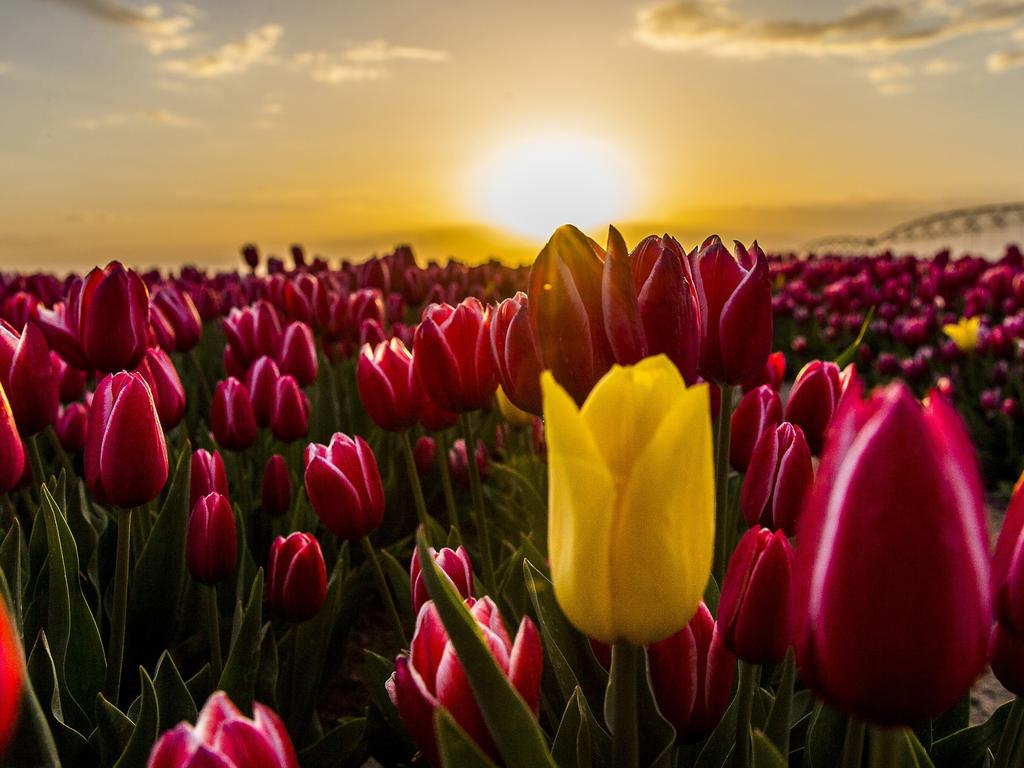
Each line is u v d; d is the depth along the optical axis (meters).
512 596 0.40
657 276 0.22
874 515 0.12
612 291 0.22
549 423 0.15
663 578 0.15
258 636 0.35
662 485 0.15
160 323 0.61
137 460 0.30
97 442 0.31
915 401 0.12
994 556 0.17
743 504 0.29
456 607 0.16
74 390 0.53
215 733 0.15
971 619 0.12
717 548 0.34
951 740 0.30
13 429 0.30
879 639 0.12
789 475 0.27
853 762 0.18
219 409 0.51
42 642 0.30
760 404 0.34
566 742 0.25
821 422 0.34
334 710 0.53
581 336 0.22
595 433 0.15
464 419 0.41
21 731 0.19
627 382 0.15
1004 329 1.13
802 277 2.39
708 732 0.22
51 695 0.30
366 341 0.71
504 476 0.72
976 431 1.09
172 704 0.30
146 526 0.45
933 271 1.97
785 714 0.25
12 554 0.37
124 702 0.42
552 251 0.22
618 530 0.15
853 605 0.12
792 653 0.25
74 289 0.44
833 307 1.77
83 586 0.44
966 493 0.12
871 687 0.13
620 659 0.17
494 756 0.18
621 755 0.18
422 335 0.35
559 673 0.27
